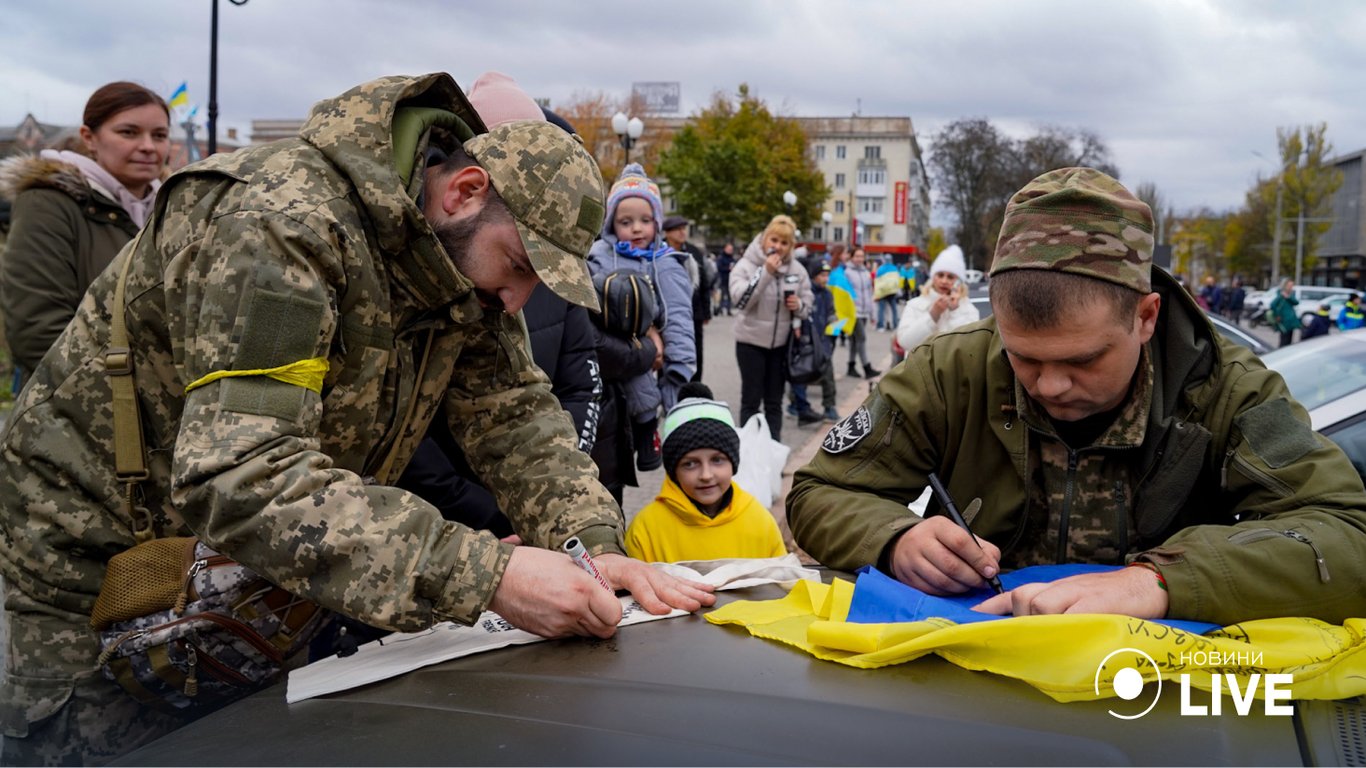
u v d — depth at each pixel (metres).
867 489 1.88
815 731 1.02
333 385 1.55
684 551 3.02
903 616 1.37
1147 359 1.63
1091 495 1.73
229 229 1.40
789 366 6.61
